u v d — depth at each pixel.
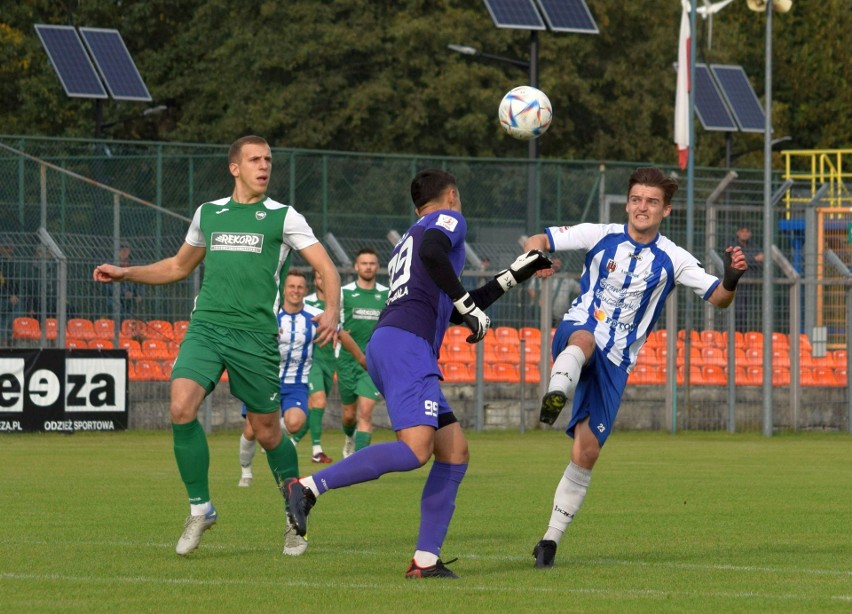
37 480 44.75
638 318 26.05
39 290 70.19
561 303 80.38
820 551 27.89
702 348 84.69
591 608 20.58
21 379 68.44
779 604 21.09
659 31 146.75
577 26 95.38
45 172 75.88
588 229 26.34
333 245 78.94
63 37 101.19
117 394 70.62
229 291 26.61
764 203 77.75
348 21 139.00
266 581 23.20
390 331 23.39
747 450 65.50
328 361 55.31
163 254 76.12
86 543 28.38
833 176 100.88
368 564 25.41
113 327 73.12
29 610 20.28
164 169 81.94
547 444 69.06
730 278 25.56
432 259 22.88
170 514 34.34
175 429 26.08
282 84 139.88
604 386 25.80
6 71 143.88
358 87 136.00
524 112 31.50
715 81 113.31
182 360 26.41
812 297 82.75
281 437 28.03
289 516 22.72
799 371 80.44
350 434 54.97
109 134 147.62
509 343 82.94
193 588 22.41
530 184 84.06
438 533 23.84
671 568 25.25
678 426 82.00
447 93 133.25
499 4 93.94
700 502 38.88
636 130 144.00
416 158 83.38
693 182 81.12
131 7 155.50
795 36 174.50
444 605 20.77
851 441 74.00
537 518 34.00
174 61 153.75
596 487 44.03
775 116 165.62
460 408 81.00
